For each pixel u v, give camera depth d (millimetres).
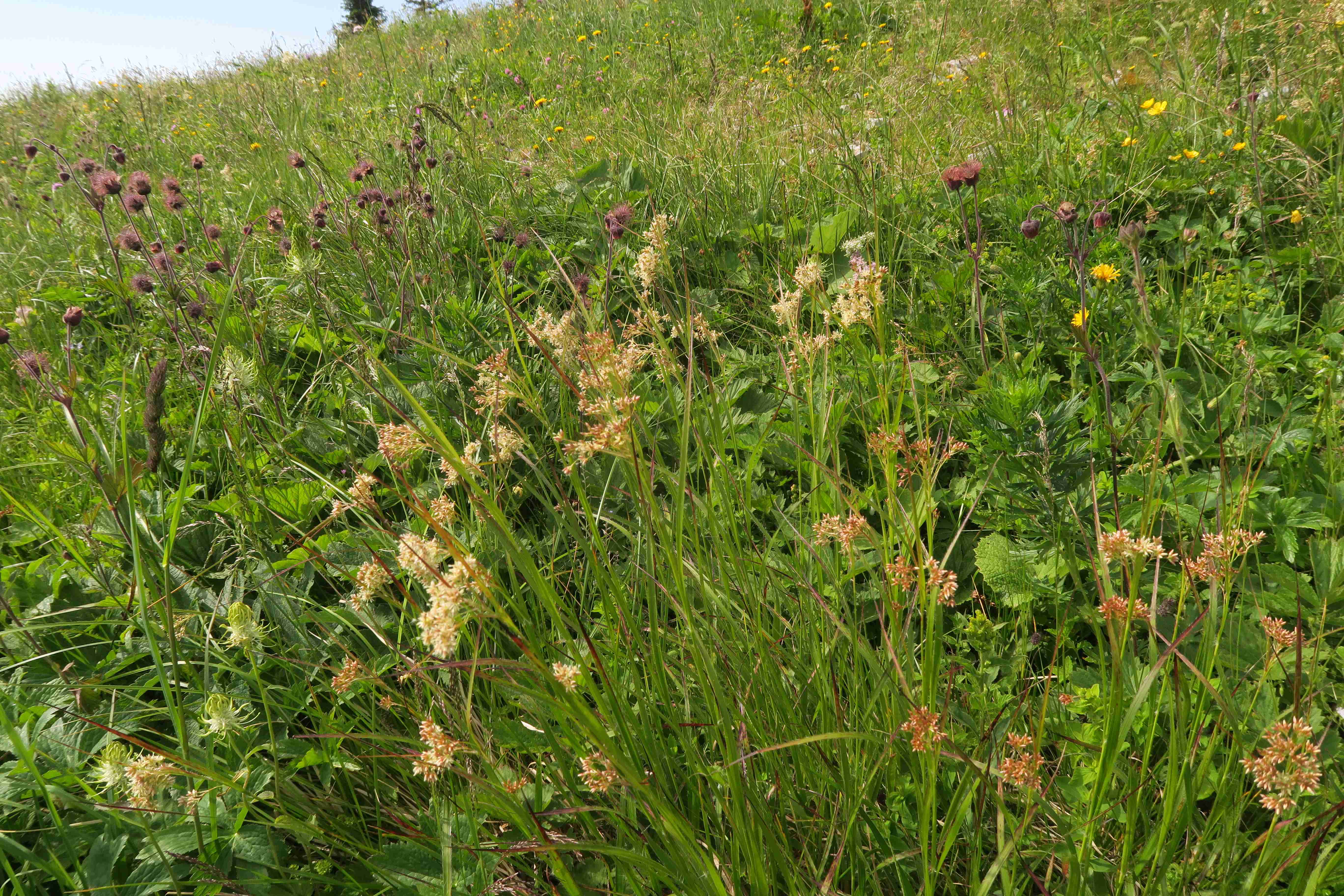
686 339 1873
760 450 1655
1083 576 1909
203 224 4348
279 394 2926
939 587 1153
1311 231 3119
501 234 3814
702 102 6660
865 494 1625
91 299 4008
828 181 4137
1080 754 1396
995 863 1080
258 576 2141
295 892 1516
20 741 1410
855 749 1354
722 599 1364
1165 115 4207
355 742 1712
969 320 2980
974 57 6391
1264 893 1090
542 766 1491
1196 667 1238
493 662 962
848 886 1395
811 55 7457
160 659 1467
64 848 1630
